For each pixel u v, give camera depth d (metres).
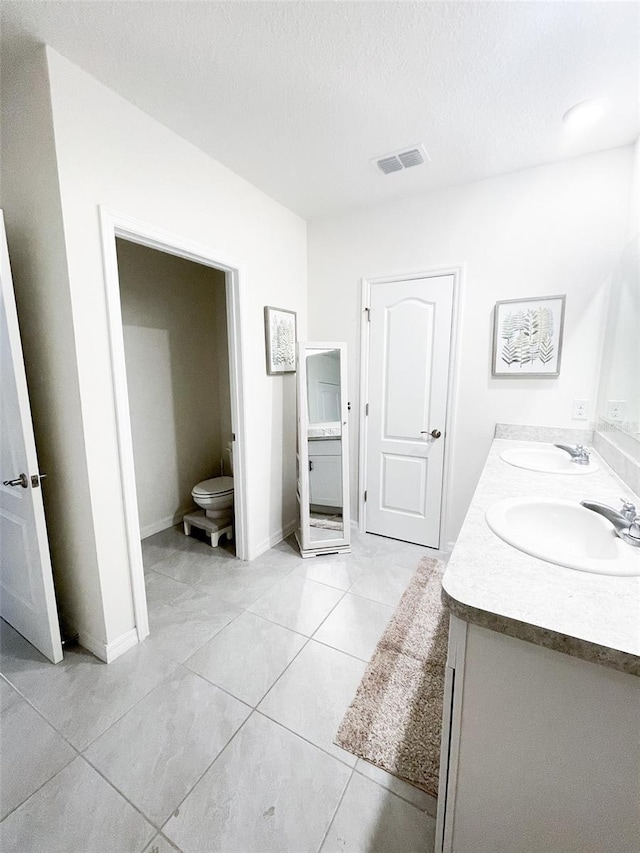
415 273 2.52
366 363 2.80
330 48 1.32
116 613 1.67
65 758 1.24
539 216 2.13
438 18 1.19
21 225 1.50
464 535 1.04
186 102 1.58
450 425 2.54
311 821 1.08
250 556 2.56
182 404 3.22
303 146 1.91
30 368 1.61
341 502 2.71
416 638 1.80
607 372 1.95
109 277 1.51
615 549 0.99
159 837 1.04
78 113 1.39
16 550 1.71
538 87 1.49
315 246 2.88
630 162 1.89
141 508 2.94
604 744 0.67
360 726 1.36
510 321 2.26
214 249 2.06
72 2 1.13
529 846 0.78
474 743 0.79
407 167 2.12
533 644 0.70
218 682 1.55
